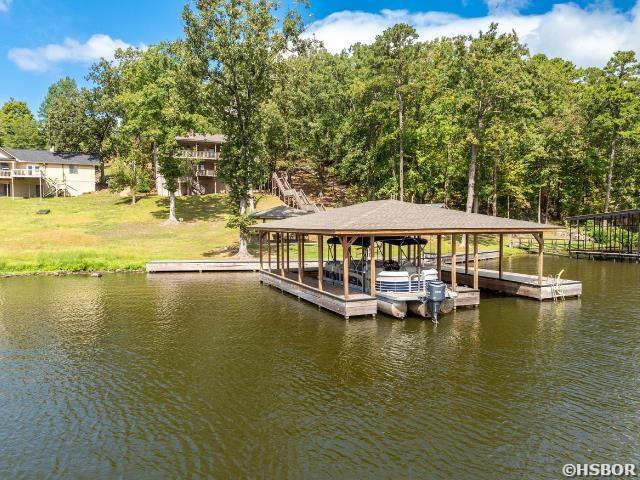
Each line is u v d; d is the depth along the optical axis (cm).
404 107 4609
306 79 5209
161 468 793
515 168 4544
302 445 860
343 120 5350
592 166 5097
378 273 2034
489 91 3941
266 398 1067
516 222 2086
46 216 4678
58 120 6378
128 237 4072
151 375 1224
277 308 1998
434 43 5150
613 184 5206
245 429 924
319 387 1124
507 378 1166
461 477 754
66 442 886
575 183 5272
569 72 6525
